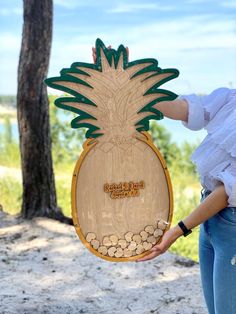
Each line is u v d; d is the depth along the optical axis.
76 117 1.37
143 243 1.44
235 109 1.39
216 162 1.36
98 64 1.36
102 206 1.41
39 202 3.63
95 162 1.39
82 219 1.40
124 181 1.42
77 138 6.91
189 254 3.58
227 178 1.32
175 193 5.16
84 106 1.37
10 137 7.64
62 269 2.81
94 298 2.48
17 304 2.38
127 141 1.41
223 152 1.35
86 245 1.40
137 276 2.72
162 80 1.40
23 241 3.23
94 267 2.83
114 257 1.43
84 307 2.38
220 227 1.37
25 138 3.61
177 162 6.36
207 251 1.48
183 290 2.55
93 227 1.41
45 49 3.52
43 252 3.05
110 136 1.40
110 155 1.40
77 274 2.74
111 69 1.37
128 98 1.39
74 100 1.36
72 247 3.12
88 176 1.39
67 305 2.40
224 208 1.36
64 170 6.43
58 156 6.88
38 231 3.39
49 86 1.35
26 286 2.59
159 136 6.54
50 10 3.50
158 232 1.44
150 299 2.46
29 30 3.50
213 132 1.39
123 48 1.38
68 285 2.62
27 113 3.58
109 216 1.41
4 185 4.89
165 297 2.48
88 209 1.40
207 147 1.39
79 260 2.93
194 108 1.42
